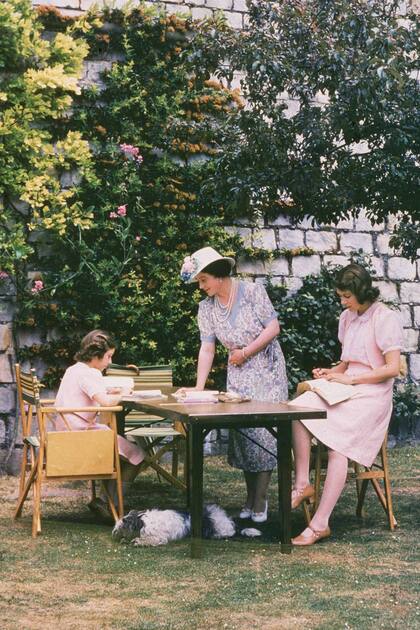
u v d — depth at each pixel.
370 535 5.24
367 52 6.16
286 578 4.25
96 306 8.18
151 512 5.11
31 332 8.02
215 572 4.37
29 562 4.59
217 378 8.68
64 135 8.18
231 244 8.77
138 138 8.33
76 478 5.27
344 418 5.14
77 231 8.15
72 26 8.20
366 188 6.95
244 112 6.88
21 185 7.93
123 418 6.14
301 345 8.98
